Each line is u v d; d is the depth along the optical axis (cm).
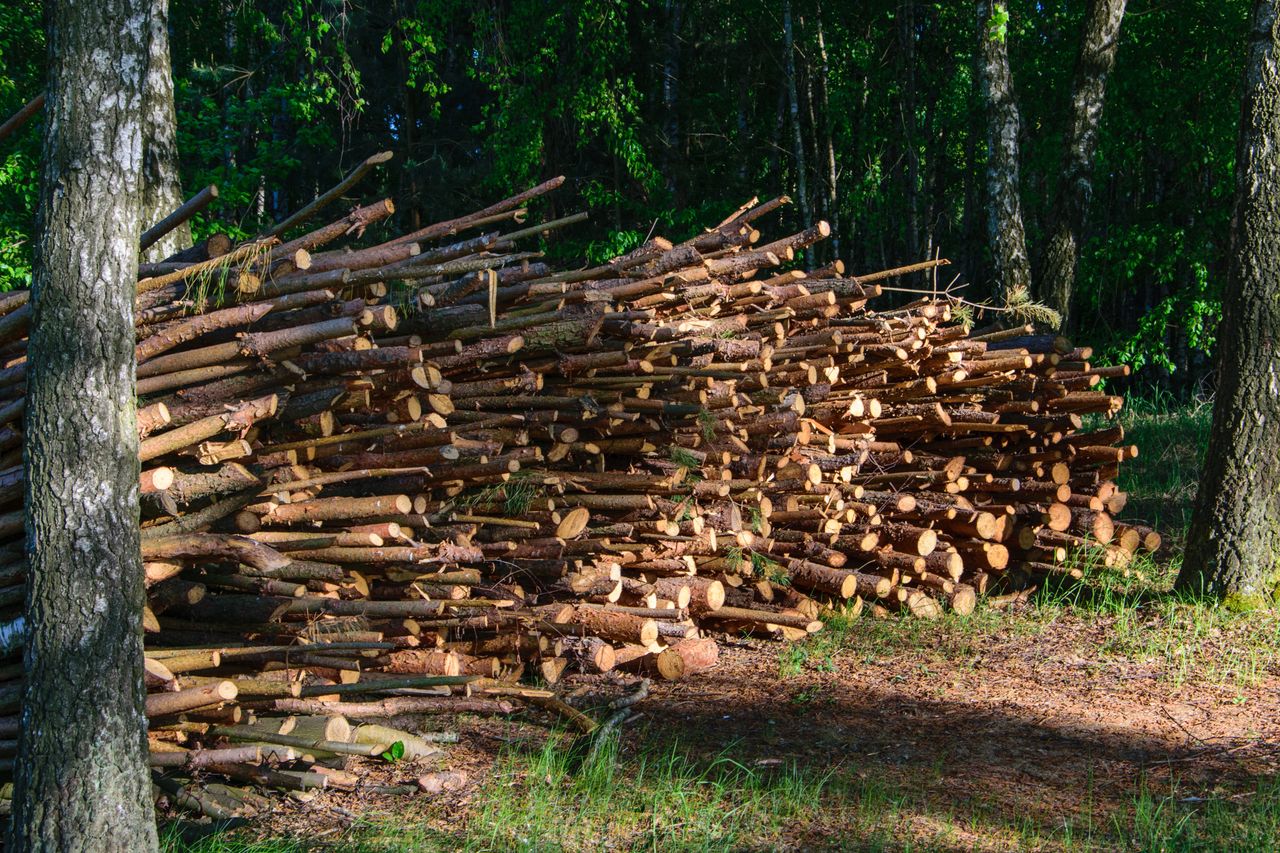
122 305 349
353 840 424
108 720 344
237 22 1700
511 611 607
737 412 691
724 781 479
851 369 789
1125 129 1614
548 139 1925
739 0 2242
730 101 2395
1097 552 798
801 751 517
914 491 797
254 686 474
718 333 721
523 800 462
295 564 514
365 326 500
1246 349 694
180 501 451
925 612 744
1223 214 1530
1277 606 685
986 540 775
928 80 2422
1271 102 683
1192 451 1166
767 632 714
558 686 619
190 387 480
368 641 530
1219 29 1498
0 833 412
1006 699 589
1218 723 543
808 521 738
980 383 814
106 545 345
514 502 605
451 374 618
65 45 343
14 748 416
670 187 2027
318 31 1588
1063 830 429
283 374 487
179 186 893
